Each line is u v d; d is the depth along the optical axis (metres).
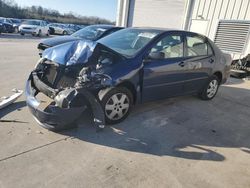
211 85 5.46
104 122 3.34
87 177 2.56
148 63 3.88
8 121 3.55
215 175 2.80
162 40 4.13
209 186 2.62
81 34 8.31
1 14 42.84
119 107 3.71
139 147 3.21
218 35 10.61
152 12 13.27
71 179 2.51
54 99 3.20
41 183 2.42
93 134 3.40
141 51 3.84
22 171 2.55
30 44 14.40
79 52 3.42
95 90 3.38
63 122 3.13
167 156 3.08
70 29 28.81
